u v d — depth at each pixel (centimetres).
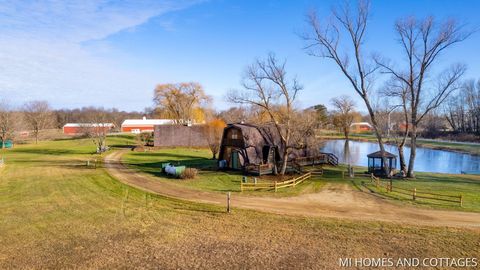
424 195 2667
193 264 1443
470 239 1705
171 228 1886
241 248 1608
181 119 8725
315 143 4769
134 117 17438
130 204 2380
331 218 2055
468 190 2881
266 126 4219
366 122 16450
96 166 4175
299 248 1606
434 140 10206
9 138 6875
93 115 10044
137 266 1424
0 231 1825
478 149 7625
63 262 1462
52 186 2959
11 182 3136
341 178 3512
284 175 3628
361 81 3675
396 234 1780
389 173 3638
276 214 2141
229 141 4122
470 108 11200
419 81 3522
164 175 3581
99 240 1709
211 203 2411
